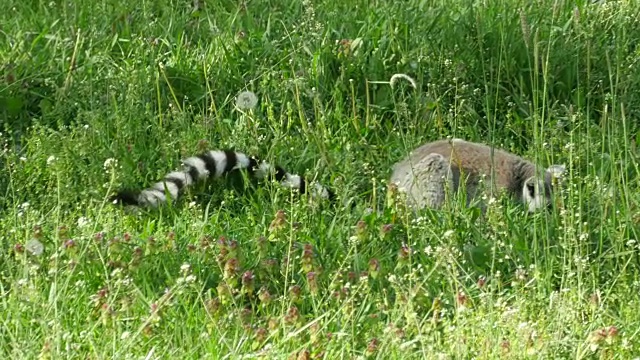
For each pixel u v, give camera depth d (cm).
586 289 820
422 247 875
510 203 994
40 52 1196
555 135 1097
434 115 1127
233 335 751
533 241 882
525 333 712
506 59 1180
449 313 780
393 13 1282
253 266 855
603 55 1249
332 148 1074
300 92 1141
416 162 1028
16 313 721
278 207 960
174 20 1289
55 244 820
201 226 894
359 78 1181
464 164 1045
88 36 1241
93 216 916
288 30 1280
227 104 1152
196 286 784
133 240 880
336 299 793
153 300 775
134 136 1062
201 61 1196
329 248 898
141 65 1184
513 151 1129
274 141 1045
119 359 683
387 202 930
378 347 727
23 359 673
